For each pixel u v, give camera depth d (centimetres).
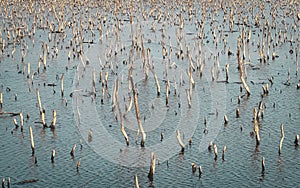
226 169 1855
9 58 3416
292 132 2156
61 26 4188
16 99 2606
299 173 1814
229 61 3266
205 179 1791
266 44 3659
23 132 2202
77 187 1752
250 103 2519
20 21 4625
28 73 2961
